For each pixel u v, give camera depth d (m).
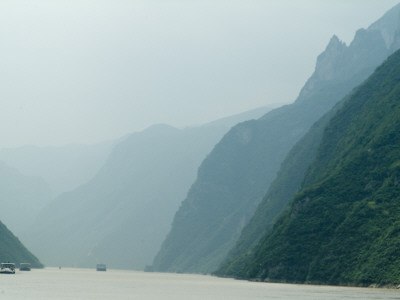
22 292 148.12
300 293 154.25
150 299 136.75
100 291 166.00
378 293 152.00
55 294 145.12
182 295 153.75
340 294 148.50
